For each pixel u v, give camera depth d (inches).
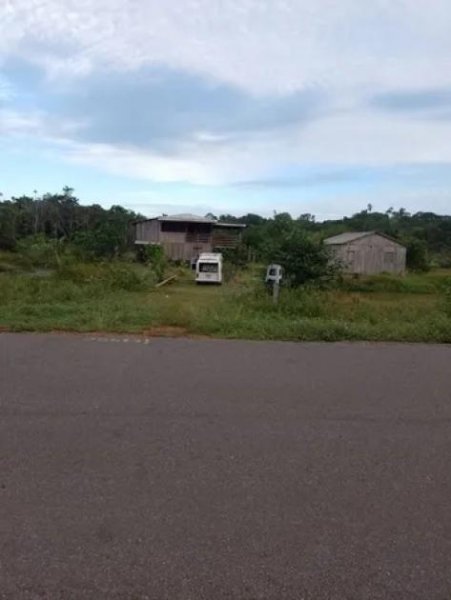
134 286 717.3
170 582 87.1
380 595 85.2
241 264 1568.7
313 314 373.7
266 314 368.2
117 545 96.4
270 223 2033.7
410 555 95.4
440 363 233.3
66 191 2711.6
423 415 167.3
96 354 235.1
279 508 110.3
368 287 1239.5
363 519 106.8
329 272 913.5
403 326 306.8
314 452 138.0
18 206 2561.5
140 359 228.4
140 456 133.1
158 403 172.7
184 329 302.5
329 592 85.6
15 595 83.2
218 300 488.7
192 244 1886.1
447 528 104.3
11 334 276.2
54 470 124.6
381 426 157.3
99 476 122.2
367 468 129.4
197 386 192.1
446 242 2583.7
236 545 97.3
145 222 2018.9
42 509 107.7
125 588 85.4
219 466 128.7
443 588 87.0
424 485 121.4
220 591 85.4
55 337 270.2
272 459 133.3
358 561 93.4
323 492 117.3
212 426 154.1
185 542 97.9
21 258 1328.7
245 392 186.9
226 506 110.6
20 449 135.4
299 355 243.9
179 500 112.4
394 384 200.5
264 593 85.1
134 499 112.4
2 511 106.7
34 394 178.2
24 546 95.4
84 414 161.0
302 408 171.6
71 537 98.5
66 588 85.0
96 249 1653.5
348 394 187.3
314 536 100.7
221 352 245.6
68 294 474.0
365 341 280.5
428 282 1347.2
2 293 446.3
